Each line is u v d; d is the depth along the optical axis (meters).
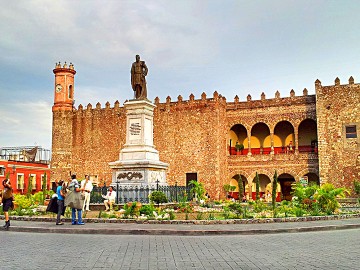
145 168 29.75
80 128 67.12
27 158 75.75
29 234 18.02
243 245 14.69
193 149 59.91
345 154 52.59
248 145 60.59
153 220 21.50
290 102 58.31
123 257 12.12
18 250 13.39
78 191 20.52
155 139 62.44
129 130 31.58
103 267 10.70
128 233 18.17
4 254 12.63
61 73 68.81
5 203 19.69
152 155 31.30
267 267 10.74
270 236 17.53
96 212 26.91
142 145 30.98
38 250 13.38
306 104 57.44
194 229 18.45
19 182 68.44
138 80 32.28
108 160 64.75
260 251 13.33
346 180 52.16
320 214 25.78
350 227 21.22
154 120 62.94
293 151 60.69
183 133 60.88
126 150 31.03
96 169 65.31
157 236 17.36
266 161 58.97
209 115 59.56
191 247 14.14
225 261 11.55
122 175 30.31
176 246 14.36
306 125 62.25
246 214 24.19
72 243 15.03
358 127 52.31
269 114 59.59
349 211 29.75
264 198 59.50
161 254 12.66
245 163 60.16
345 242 15.52
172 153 61.12
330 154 53.28
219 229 18.59
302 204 28.58
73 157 67.00
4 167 65.12
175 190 32.34
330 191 28.14
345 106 53.31
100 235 17.67
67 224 20.81
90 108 66.94
